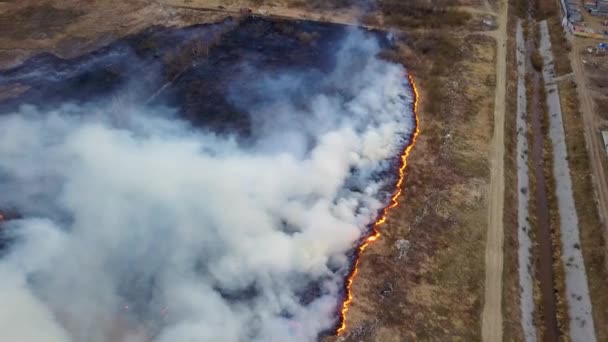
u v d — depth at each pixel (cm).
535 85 6612
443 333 3600
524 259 4275
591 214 4531
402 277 3978
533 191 5034
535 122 5997
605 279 3956
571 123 5691
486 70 6494
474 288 3900
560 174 5153
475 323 3672
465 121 5600
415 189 4781
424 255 4138
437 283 3925
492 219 4475
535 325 3828
